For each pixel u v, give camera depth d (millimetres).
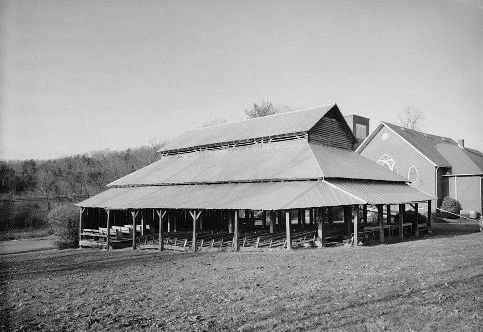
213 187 30172
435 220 40188
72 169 78062
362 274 14680
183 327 9688
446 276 13648
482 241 24094
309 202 22859
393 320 9453
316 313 10188
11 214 52844
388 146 47594
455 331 8719
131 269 19375
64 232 33969
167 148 42156
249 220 40188
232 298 12109
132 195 33719
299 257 19875
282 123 34594
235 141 35625
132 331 9602
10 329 10172
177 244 28797
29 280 17719
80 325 10266
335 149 33281
